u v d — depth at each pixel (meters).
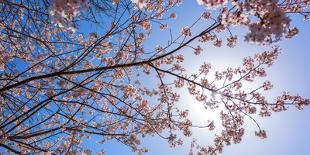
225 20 3.85
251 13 3.35
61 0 2.90
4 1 6.35
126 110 7.84
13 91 8.15
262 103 6.39
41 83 7.74
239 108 6.47
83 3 2.97
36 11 6.61
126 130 8.54
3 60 7.45
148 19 7.10
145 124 7.59
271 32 3.11
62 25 2.97
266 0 3.20
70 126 7.35
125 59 7.76
